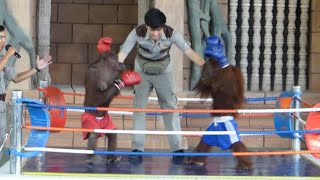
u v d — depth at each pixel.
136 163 18.34
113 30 25.69
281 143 23.09
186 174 16.86
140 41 18.19
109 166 17.80
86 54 25.73
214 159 19.16
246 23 23.81
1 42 17.00
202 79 17.28
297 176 16.80
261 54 24.05
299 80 24.25
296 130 17.72
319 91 24.09
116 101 22.30
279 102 19.77
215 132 16.67
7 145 19.88
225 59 17.20
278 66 24.05
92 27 25.73
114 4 25.73
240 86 17.27
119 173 16.80
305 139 17.88
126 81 17.53
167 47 18.38
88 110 17.34
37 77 22.55
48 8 22.88
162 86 18.86
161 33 18.03
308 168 17.97
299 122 19.53
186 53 18.11
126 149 21.67
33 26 22.84
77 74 25.64
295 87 19.48
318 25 24.02
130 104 22.39
